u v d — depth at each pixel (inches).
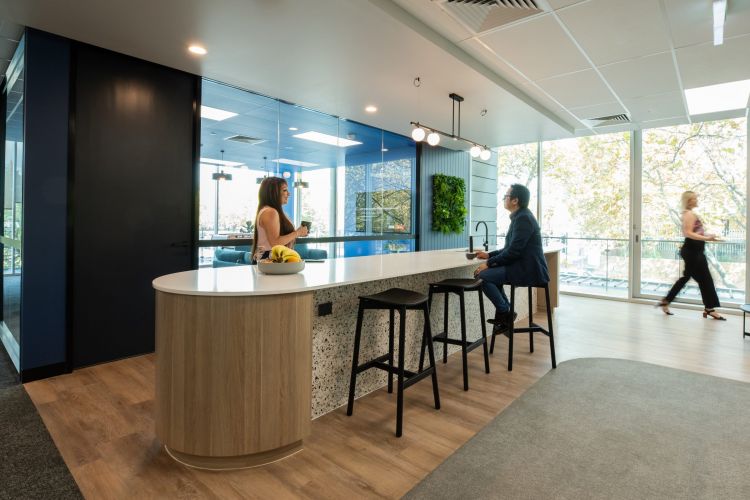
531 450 81.8
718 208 220.8
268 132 179.2
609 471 74.7
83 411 98.6
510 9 111.0
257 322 75.1
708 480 71.9
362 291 109.0
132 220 136.9
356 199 224.5
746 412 98.4
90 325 129.2
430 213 278.8
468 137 247.4
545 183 282.4
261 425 76.1
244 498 68.0
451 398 107.6
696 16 112.4
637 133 244.4
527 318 200.8
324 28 114.6
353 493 69.3
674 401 104.8
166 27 114.0
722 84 164.6
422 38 120.3
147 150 139.4
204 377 73.9
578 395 108.6
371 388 112.5
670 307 227.6
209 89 157.9
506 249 130.0
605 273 258.8
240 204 169.6
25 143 115.3
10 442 84.4
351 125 218.4
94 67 126.9
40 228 118.6
